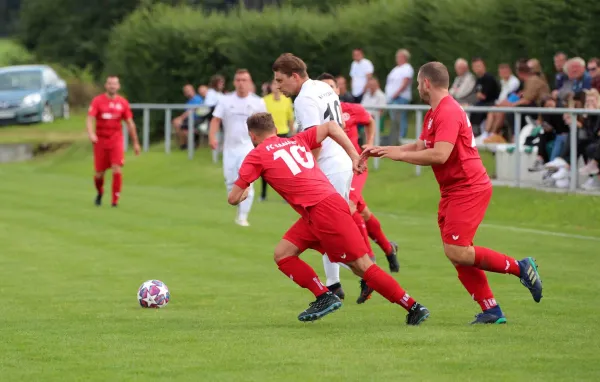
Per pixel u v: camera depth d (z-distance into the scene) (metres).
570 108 36.78
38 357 15.74
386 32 58.16
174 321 19.25
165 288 21.28
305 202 18.00
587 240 30.94
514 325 18.14
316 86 21.28
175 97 65.56
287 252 18.50
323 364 14.87
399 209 40.62
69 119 82.06
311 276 18.38
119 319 19.59
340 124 21.44
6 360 15.55
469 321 18.80
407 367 14.62
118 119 41.56
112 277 25.42
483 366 14.65
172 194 47.22
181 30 64.81
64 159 63.09
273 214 39.03
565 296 21.75
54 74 81.88
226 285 24.12
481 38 52.66
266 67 62.53
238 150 35.94
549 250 28.94
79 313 20.45
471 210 17.78
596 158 35.12
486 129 41.72
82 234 33.41
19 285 24.34
